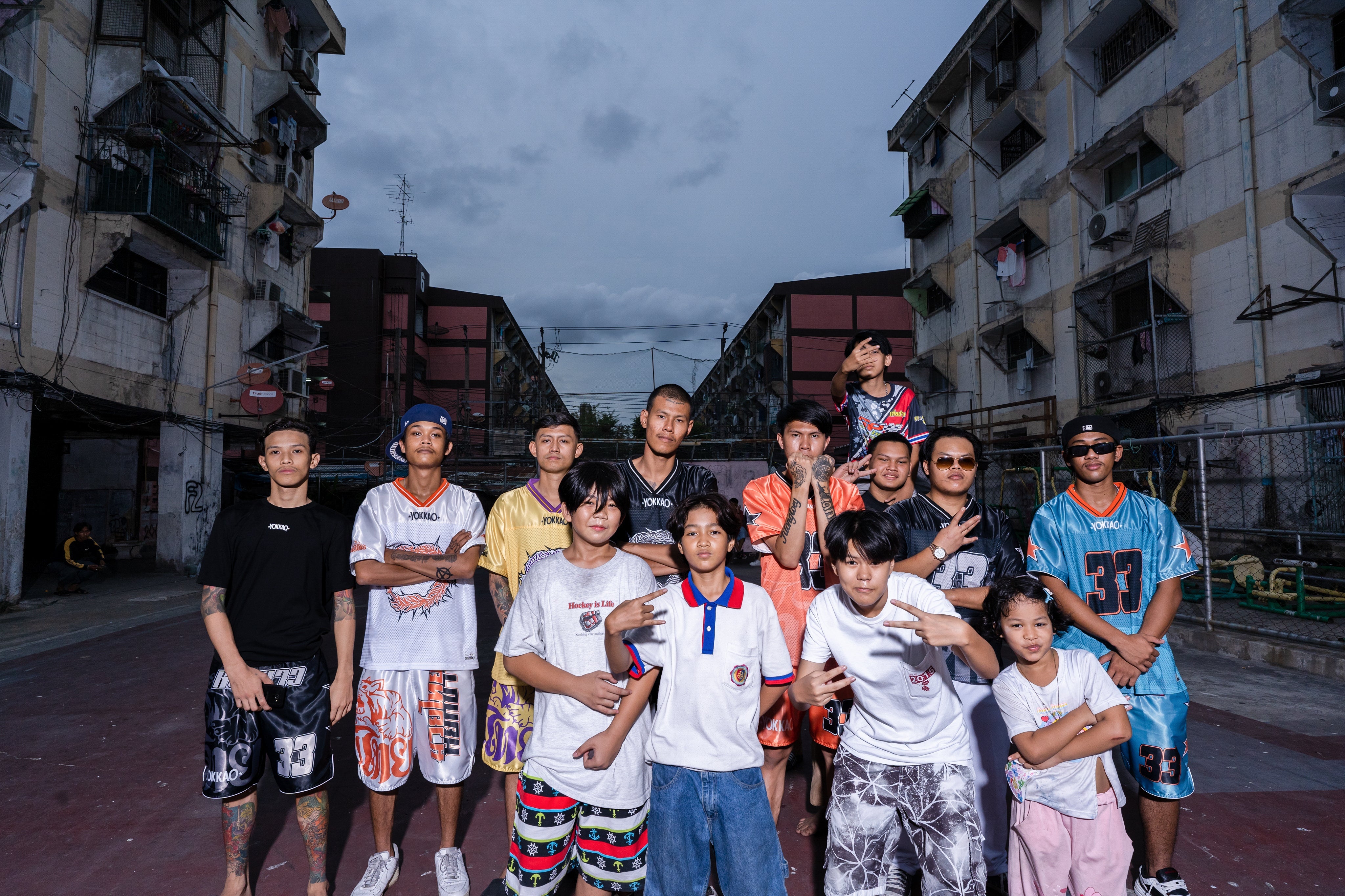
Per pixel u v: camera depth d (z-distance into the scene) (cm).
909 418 370
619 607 209
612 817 218
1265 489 1107
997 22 1839
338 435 3222
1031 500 1570
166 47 1415
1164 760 251
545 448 304
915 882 280
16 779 406
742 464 2286
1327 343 1026
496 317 3947
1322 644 658
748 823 211
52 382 1125
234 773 251
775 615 228
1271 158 1114
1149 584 267
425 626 285
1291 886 276
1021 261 1770
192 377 1498
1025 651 221
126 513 2062
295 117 1861
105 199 1214
